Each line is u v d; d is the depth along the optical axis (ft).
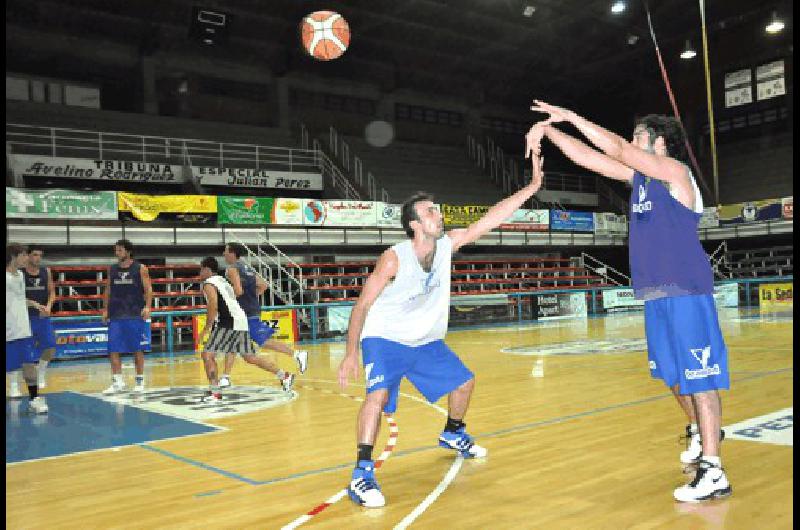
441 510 8.77
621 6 73.72
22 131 59.06
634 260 9.36
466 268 72.28
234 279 21.01
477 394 19.49
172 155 64.49
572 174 94.53
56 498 10.09
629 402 17.01
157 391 23.04
